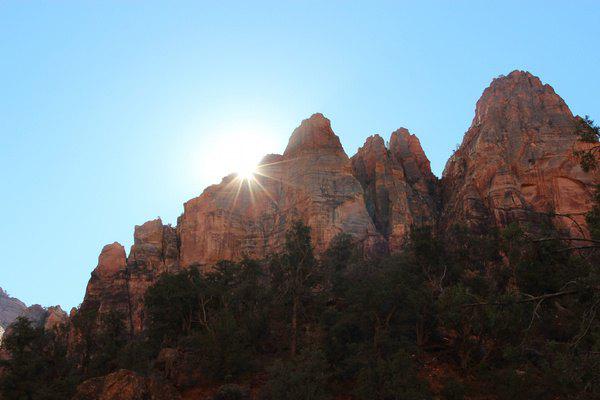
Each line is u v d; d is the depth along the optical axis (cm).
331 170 10319
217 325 6331
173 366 6262
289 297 6950
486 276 6456
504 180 9662
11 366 6656
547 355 4609
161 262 10869
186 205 11150
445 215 10512
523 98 10925
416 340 6419
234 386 5656
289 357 6347
